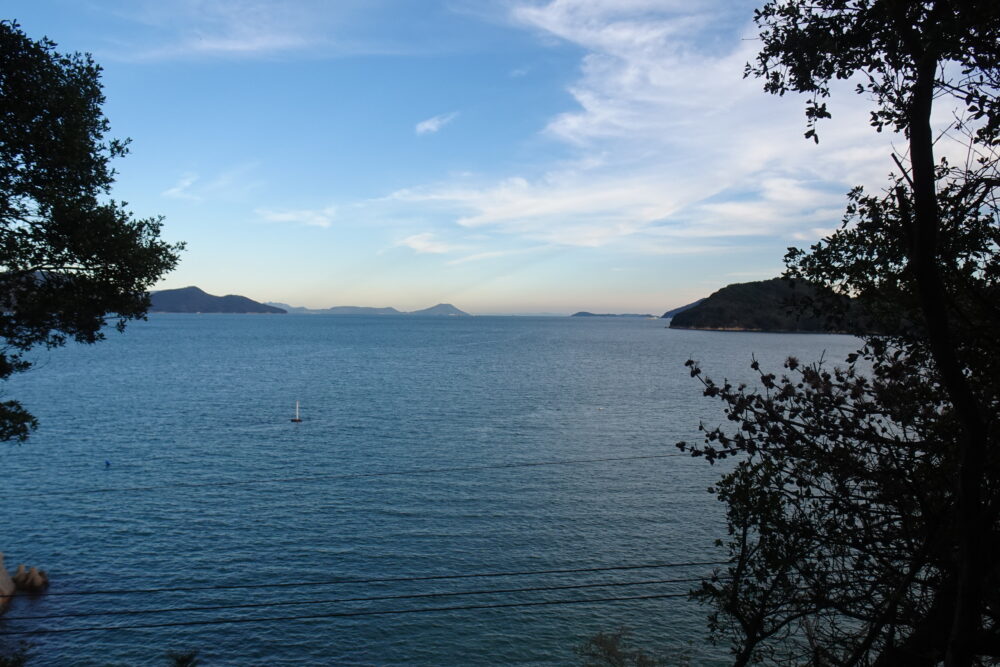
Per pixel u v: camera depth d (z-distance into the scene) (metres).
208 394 90.38
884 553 7.82
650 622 26.09
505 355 177.38
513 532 35.12
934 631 7.12
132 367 133.12
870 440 7.62
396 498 41.00
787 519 8.68
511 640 25.14
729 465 48.75
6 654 24.36
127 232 14.12
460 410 76.88
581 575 30.09
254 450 54.22
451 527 35.88
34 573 29.45
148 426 64.88
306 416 71.62
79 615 27.30
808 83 7.09
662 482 44.59
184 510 38.75
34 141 12.33
